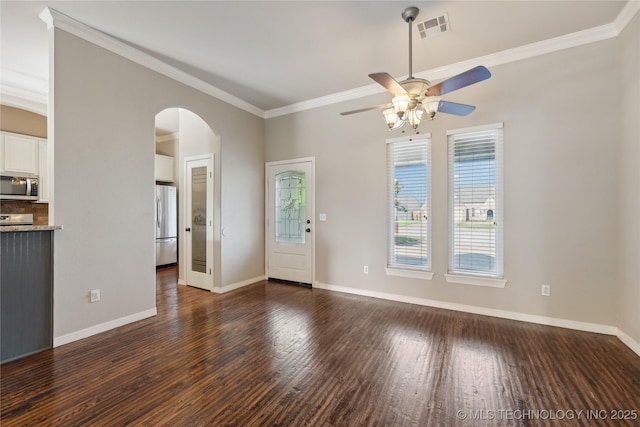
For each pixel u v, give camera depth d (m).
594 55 2.79
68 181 2.62
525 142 3.09
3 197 4.08
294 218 4.71
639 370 2.16
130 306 3.09
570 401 1.83
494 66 3.22
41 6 2.43
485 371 2.17
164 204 6.09
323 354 2.44
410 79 2.31
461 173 3.47
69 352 2.46
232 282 4.39
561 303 2.96
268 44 3.00
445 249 3.53
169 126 5.87
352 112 2.70
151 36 2.87
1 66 3.46
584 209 2.85
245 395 1.91
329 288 4.38
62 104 2.57
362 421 1.68
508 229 3.19
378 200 3.97
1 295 2.28
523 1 2.36
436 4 2.39
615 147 2.72
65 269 2.61
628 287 2.53
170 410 1.77
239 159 4.49
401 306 3.63
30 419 1.68
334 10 2.47
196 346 2.58
